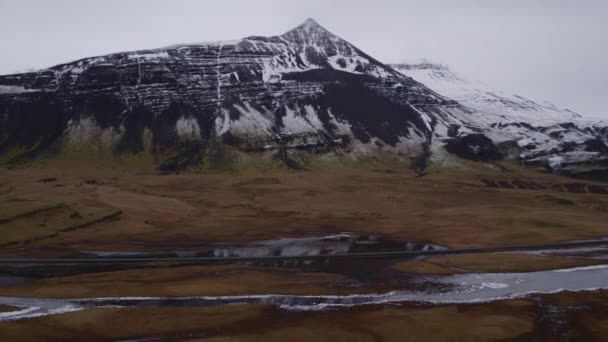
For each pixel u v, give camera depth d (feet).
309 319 147.95
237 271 214.69
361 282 194.59
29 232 297.74
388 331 138.31
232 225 383.45
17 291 176.45
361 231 361.10
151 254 260.42
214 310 155.94
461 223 379.14
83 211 364.17
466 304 163.73
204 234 338.54
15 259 239.71
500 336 135.13
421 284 191.93
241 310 156.04
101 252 263.90
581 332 138.41
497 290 182.80
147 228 351.67
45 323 141.90
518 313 153.69
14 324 139.95
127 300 167.32
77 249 270.67
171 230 349.82
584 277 204.95
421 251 272.51
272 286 187.01
